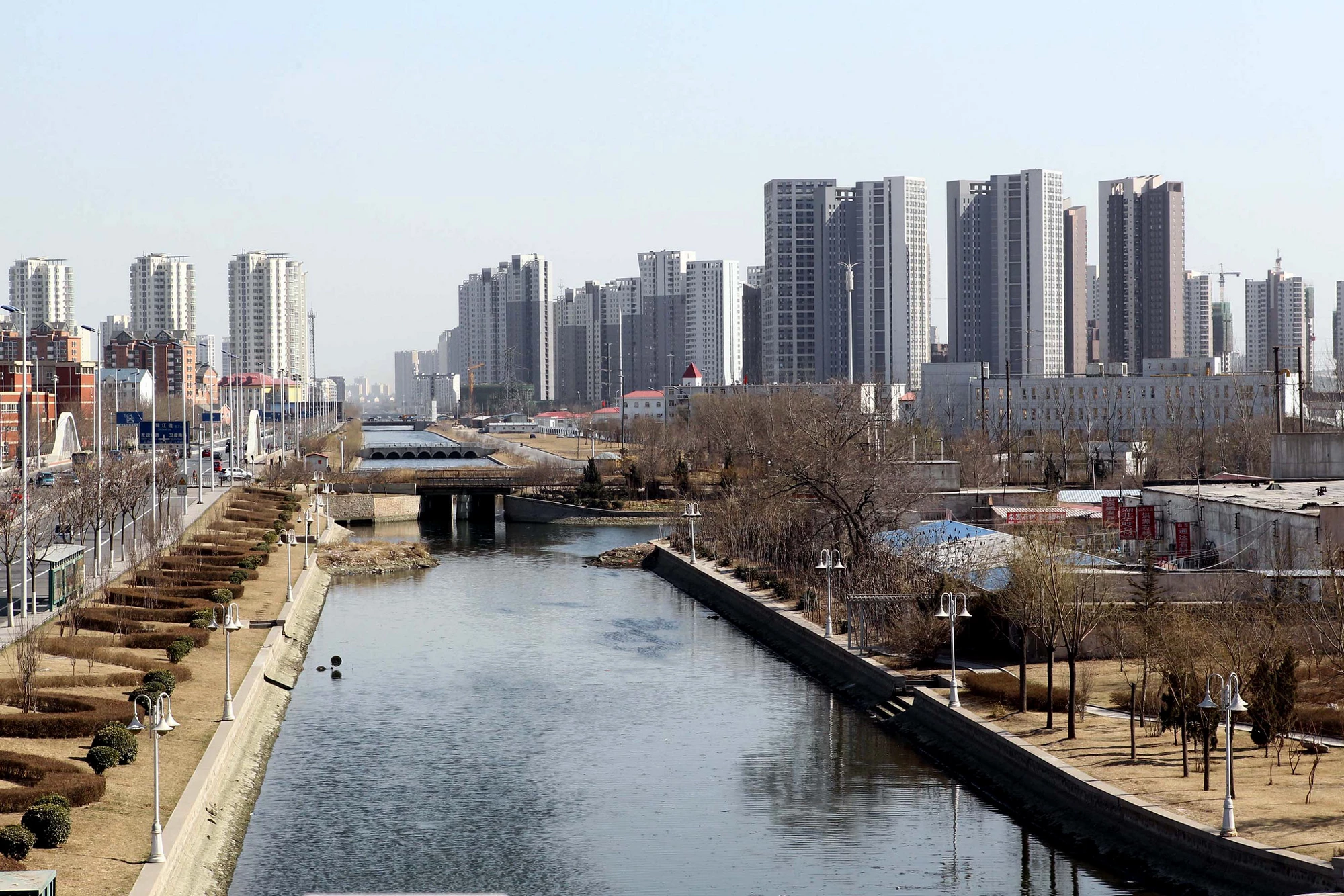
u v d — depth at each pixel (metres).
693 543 172.62
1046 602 87.06
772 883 67.75
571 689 111.00
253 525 192.88
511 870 69.62
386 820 77.38
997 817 77.25
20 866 56.72
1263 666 73.38
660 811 79.38
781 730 97.75
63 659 95.12
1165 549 133.75
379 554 185.62
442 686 111.81
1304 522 109.56
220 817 72.62
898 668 105.69
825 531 151.75
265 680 106.62
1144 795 69.44
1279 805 66.44
